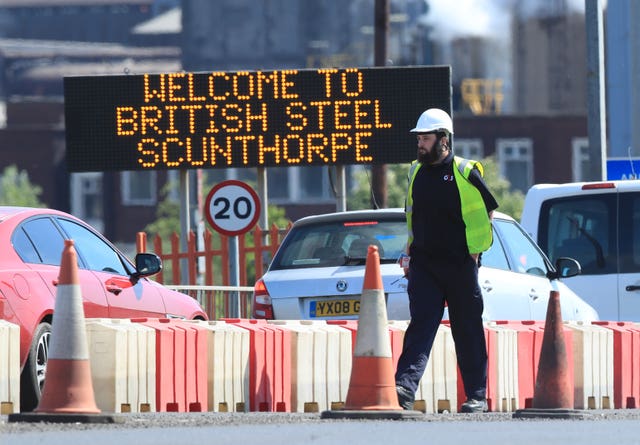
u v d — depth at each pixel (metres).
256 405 32.38
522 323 37.34
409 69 61.00
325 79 61.19
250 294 63.88
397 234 37.59
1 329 30.02
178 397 31.14
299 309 37.38
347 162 60.94
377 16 81.56
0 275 31.86
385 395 28.16
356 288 36.97
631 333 38.72
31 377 32.12
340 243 37.81
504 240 40.00
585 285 47.78
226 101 61.47
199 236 78.94
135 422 26.33
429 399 33.97
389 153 61.00
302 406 32.91
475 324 31.58
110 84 61.91
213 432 24.14
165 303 38.28
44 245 34.12
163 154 61.56
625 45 106.62
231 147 61.41
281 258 38.28
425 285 31.23
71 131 61.88
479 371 31.70
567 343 36.66
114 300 35.62
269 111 61.31
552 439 23.44
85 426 25.30
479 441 22.89
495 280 38.16
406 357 30.94
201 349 31.61
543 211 48.41
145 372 30.64
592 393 37.06
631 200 47.72
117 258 37.28
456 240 31.12
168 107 61.69
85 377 26.31
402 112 61.00
